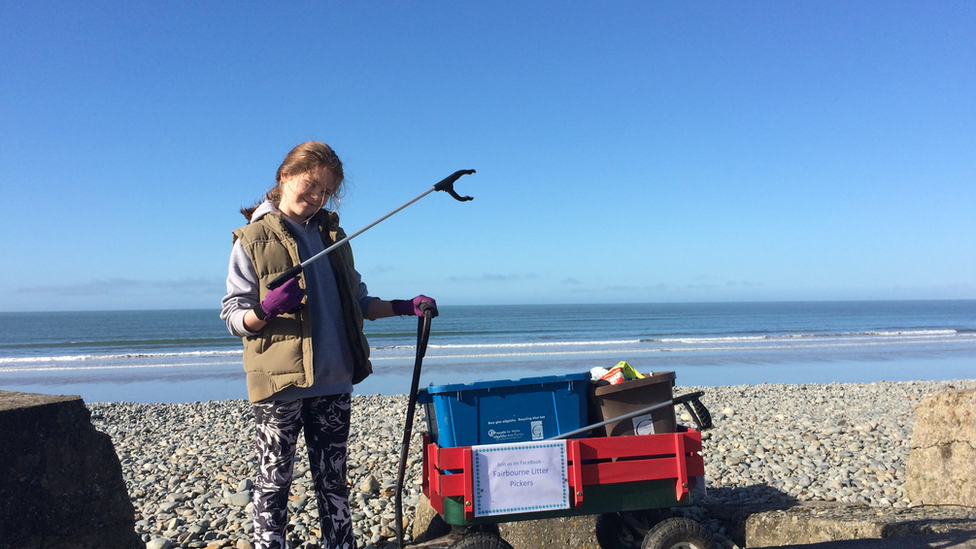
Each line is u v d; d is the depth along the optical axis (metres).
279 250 2.69
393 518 4.82
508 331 55.50
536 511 2.89
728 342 40.19
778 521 4.33
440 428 2.92
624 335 50.09
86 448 2.37
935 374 23.45
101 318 105.88
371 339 42.94
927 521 3.77
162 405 14.02
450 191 2.77
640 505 3.07
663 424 3.19
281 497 2.70
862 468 6.42
